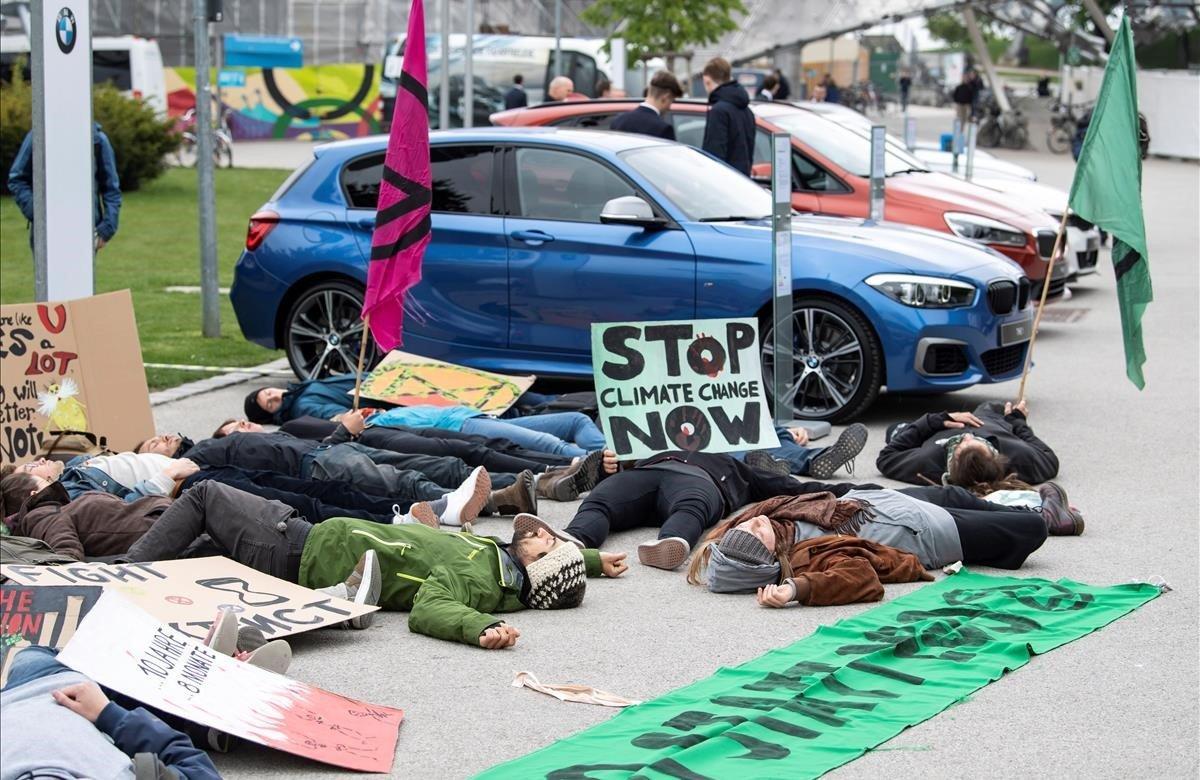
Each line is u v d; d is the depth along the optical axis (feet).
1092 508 25.52
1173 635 18.95
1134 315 28.25
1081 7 185.57
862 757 14.97
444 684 17.35
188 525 19.94
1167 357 41.47
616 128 44.80
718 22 106.32
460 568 19.77
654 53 104.83
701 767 14.37
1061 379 38.22
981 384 34.68
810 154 46.06
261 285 36.35
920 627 18.72
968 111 152.97
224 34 164.45
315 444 25.82
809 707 16.11
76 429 26.81
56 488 21.63
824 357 32.42
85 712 13.14
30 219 40.52
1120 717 16.17
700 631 19.34
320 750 14.85
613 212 32.45
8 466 22.62
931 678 17.15
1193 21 172.04
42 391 26.63
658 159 34.86
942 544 21.75
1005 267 33.40
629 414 25.73
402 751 15.39
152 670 14.83
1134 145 27.91
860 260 32.07
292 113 156.66
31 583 17.25
